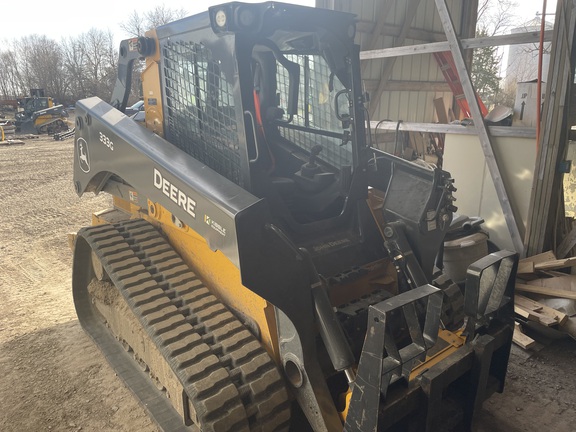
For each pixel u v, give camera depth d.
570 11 4.16
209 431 2.00
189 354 2.22
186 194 2.35
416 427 2.21
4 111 32.94
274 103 2.69
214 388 2.10
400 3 7.59
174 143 2.87
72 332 4.05
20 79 56.25
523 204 5.00
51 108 23.44
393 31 7.64
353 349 2.38
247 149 2.27
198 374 2.13
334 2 6.60
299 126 3.02
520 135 4.84
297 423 2.63
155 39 2.81
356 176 2.74
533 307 4.04
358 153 2.73
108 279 3.52
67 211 8.40
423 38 8.39
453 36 5.05
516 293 4.34
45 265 5.73
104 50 51.94
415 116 8.88
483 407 3.12
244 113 2.23
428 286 2.01
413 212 2.83
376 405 1.86
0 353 3.74
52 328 4.12
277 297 2.09
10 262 5.83
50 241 6.68
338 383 2.45
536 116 4.73
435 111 9.36
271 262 2.07
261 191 2.35
